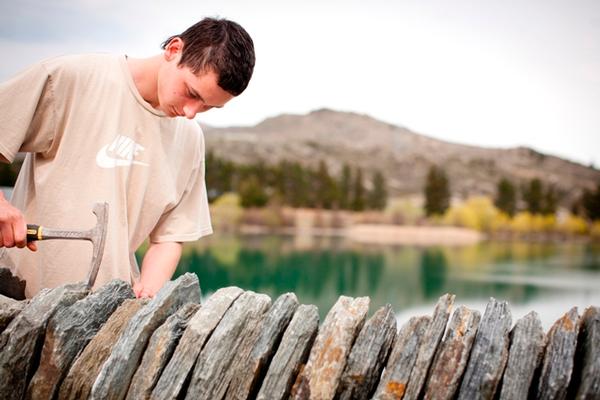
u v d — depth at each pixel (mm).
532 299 17188
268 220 40375
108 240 2021
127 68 2057
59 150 1992
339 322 1556
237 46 1901
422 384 1474
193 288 1796
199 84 1919
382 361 1574
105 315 1719
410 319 1607
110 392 1506
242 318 1595
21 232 1732
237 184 42562
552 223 44062
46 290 1681
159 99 2035
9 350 1580
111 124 2014
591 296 17609
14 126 1876
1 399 1577
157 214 2217
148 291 2158
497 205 45781
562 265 26984
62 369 1583
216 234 34375
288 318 1613
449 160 91062
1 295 1779
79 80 1977
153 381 1533
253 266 22516
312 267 23547
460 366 1472
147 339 1598
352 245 32469
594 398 1358
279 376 1506
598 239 42031
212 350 1531
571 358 1428
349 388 1513
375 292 18516
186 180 2346
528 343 1479
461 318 1558
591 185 67438
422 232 42125
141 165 2111
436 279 21562
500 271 24297
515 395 1411
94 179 2004
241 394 1520
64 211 1989
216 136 89562
